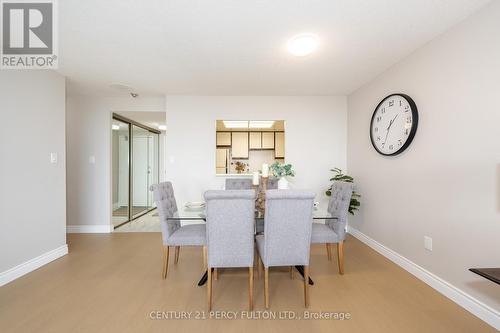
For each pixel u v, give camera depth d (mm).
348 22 1806
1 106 2076
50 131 2582
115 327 1528
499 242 1502
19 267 2207
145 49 2230
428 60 2066
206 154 3674
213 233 1699
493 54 1532
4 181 2092
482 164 1600
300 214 1714
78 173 3730
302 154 3729
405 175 2354
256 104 3705
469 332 1483
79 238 3422
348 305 1771
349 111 3658
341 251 2266
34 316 1632
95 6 1623
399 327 1529
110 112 3764
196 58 2424
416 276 2193
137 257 2705
